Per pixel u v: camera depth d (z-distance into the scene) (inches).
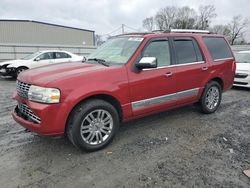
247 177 120.3
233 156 141.5
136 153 144.6
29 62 471.5
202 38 208.4
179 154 143.6
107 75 144.5
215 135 172.2
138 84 157.1
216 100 225.0
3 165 130.6
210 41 215.8
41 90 128.5
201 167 129.3
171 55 179.6
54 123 129.4
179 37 188.7
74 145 142.9
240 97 295.3
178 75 180.9
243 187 112.7
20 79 146.7
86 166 130.2
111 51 175.6
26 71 156.8
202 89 206.1
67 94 130.0
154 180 117.7
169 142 159.9
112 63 159.9
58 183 115.5
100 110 143.9
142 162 134.4
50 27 1567.4
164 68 172.6
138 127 185.6
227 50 231.5
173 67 178.5
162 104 175.9
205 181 117.0
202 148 151.6
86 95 134.9
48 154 142.9
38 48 850.1
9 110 235.1
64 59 501.0
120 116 158.1
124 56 161.6
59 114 129.3
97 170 126.4
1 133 173.9
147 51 165.2
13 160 135.8
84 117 137.7
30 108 131.8
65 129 136.5
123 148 150.9
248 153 145.6
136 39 170.2
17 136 168.6
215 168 128.3
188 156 141.3
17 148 150.2
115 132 153.8
